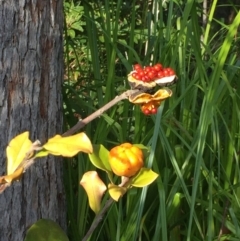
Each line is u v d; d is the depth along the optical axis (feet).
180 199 1.26
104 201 1.19
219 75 1.23
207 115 1.21
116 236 1.18
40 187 1.10
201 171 1.33
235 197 1.25
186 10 1.26
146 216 1.28
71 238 1.29
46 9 1.06
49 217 1.12
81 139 0.60
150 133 1.29
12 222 1.06
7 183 0.62
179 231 1.29
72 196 1.27
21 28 1.02
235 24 1.24
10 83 1.01
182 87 1.31
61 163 1.18
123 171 0.63
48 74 1.08
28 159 0.62
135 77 0.63
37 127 1.06
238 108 1.34
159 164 1.33
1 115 1.01
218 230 1.33
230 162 1.36
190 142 1.34
